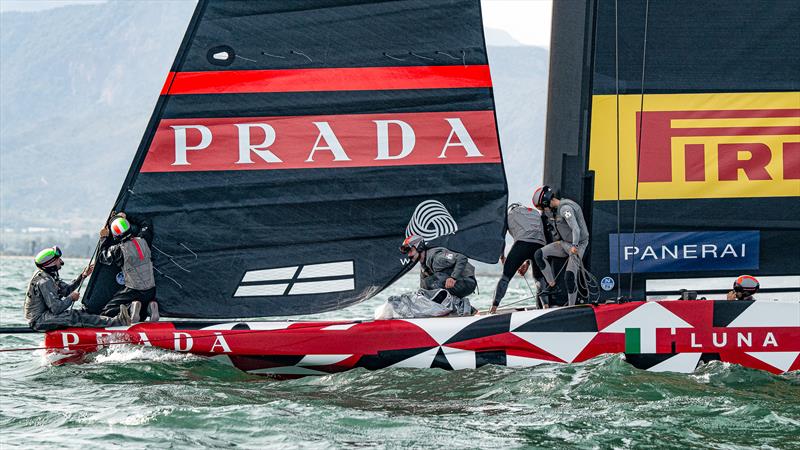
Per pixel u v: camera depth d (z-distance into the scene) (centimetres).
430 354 1942
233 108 2058
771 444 1536
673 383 1862
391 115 2081
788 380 1908
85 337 1997
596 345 1945
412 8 2077
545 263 2094
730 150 2092
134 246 2025
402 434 1574
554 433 1581
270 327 1978
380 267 2088
